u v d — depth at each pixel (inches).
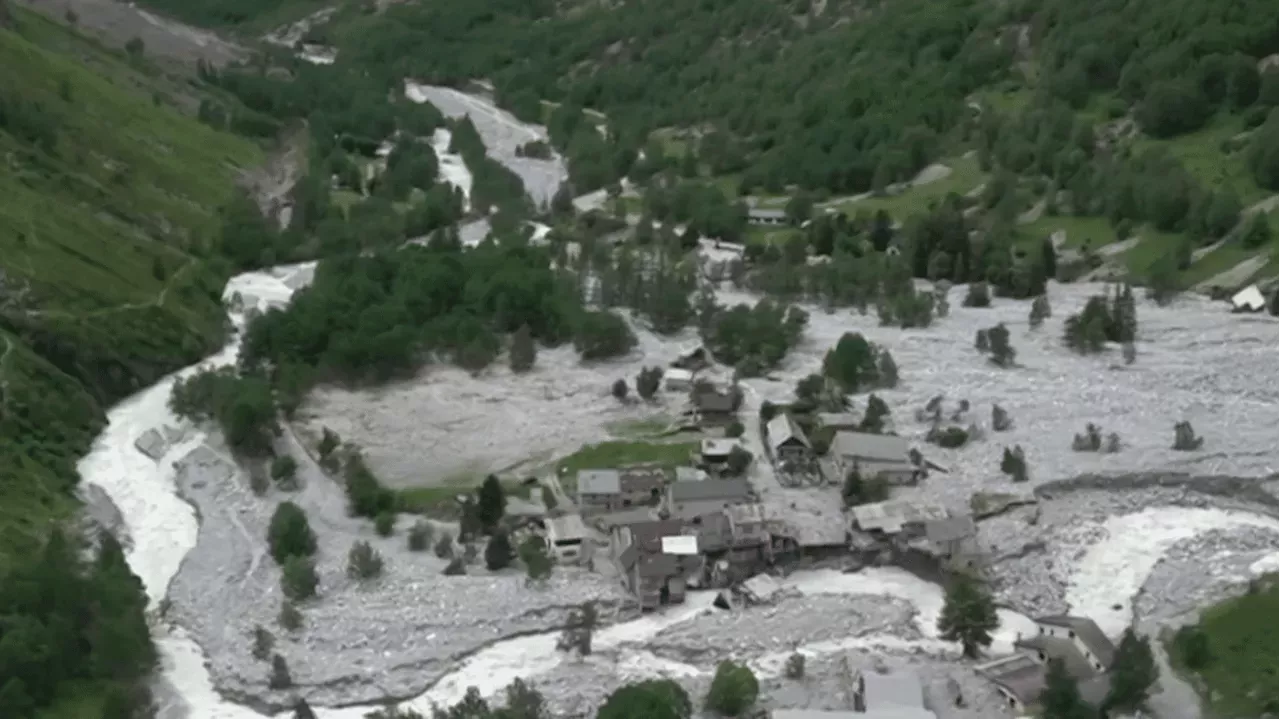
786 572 5447.8
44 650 4650.6
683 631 4997.5
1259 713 4379.9
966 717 4441.4
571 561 5482.3
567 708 4539.9
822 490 5949.8
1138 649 4471.0
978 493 5880.9
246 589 5398.6
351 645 4980.3
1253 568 5383.9
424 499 5979.3
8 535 5546.3
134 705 4537.4
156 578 5570.9
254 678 4813.0
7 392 6456.7
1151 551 5561.0
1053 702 4308.6
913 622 5088.6
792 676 4690.0
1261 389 6899.6
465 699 4490.7
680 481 5733.3
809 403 6663.4
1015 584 5319.9
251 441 6437.0
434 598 5241.1
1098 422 6565.0
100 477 6402.6
